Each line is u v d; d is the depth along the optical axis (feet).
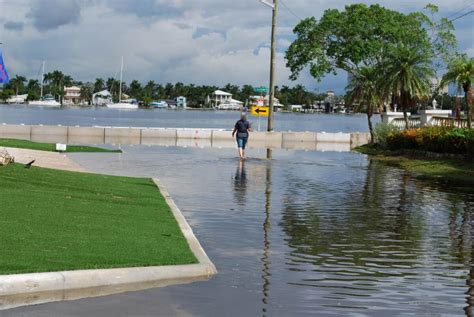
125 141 137.18
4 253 26.68
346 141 153.48
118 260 27.12
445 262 31.81
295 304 23.95
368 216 45.80
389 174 80.48
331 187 63.62
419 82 130.93
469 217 46.42
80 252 27.94
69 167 69.15
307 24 200.75
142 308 22.68
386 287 26.84
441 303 24.73
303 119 444.96
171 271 26.81
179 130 147.33
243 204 49.67
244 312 22.75
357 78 149.89
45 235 30.71
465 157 99.40
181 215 40.98
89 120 296.92
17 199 40.45
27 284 23.72
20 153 76.89
